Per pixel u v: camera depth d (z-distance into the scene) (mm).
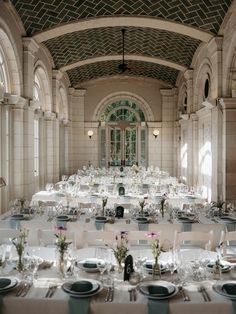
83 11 10531
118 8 10492
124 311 3531
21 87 10773
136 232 5520
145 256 4887
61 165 19109
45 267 4410
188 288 3869
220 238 6293
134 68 18453
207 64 12664
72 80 19484
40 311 3582
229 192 10867
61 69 15492
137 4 10344
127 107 20875
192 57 14727
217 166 11211
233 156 10852
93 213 7984
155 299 3582
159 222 7250
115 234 5418
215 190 11398
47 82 14547
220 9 10133
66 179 15781
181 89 18516
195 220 7387
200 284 3971
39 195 10789
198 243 6688
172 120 20469
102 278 4047
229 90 10820
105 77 19719
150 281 3992
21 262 4309
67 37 13484
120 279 4090
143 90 20578
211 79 12055
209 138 12891
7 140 10328
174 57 15094
